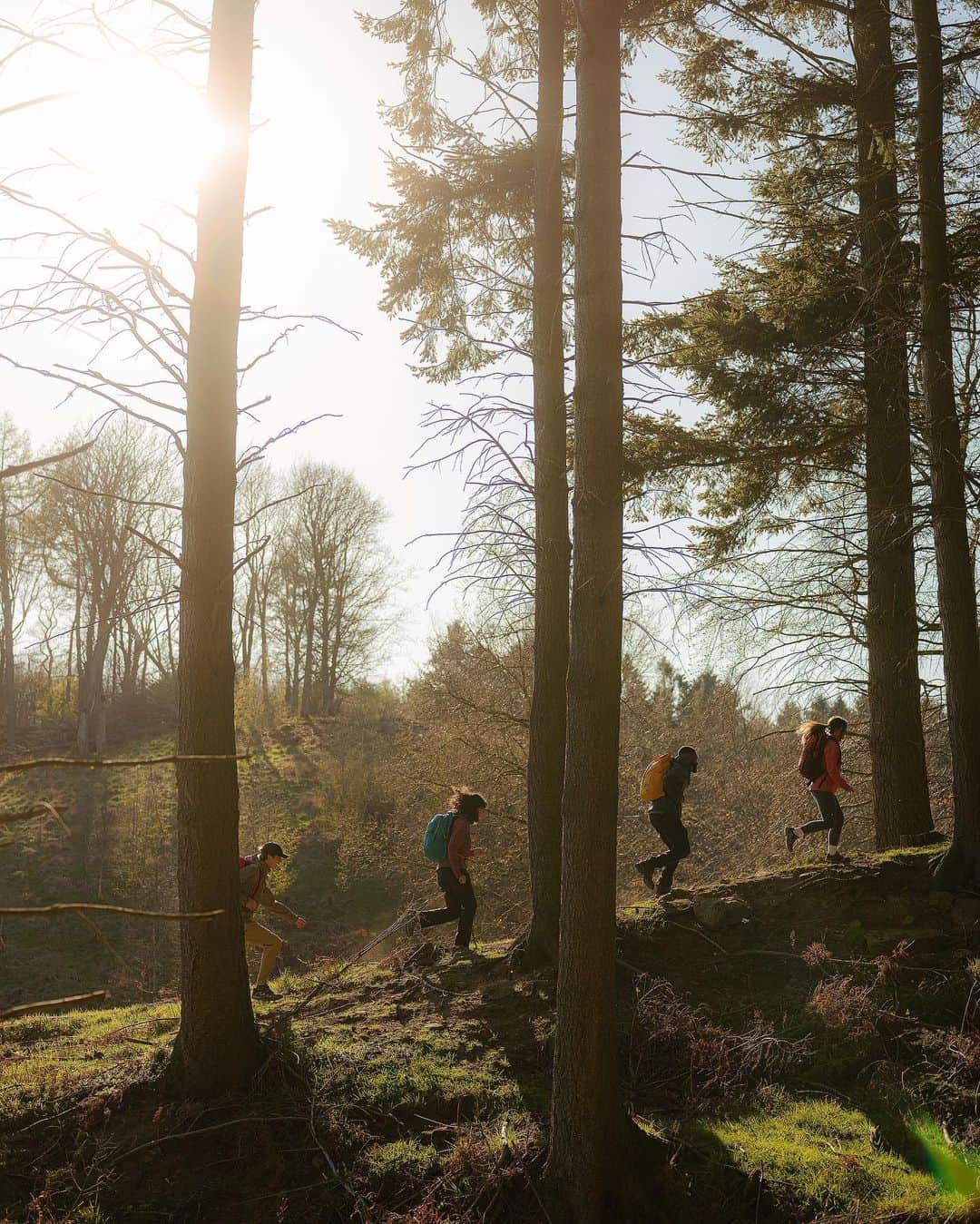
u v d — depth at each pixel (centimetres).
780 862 1655
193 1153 580
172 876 2877
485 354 1146
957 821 862
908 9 1113
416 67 1020
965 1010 714
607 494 607
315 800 3619
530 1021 739
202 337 680
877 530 1127
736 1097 670
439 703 2116
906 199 980
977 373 1005
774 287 1084
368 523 5625
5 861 2900
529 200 1041
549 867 855
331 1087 638
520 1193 562
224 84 691
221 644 670
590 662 597
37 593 4419
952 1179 570
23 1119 607
